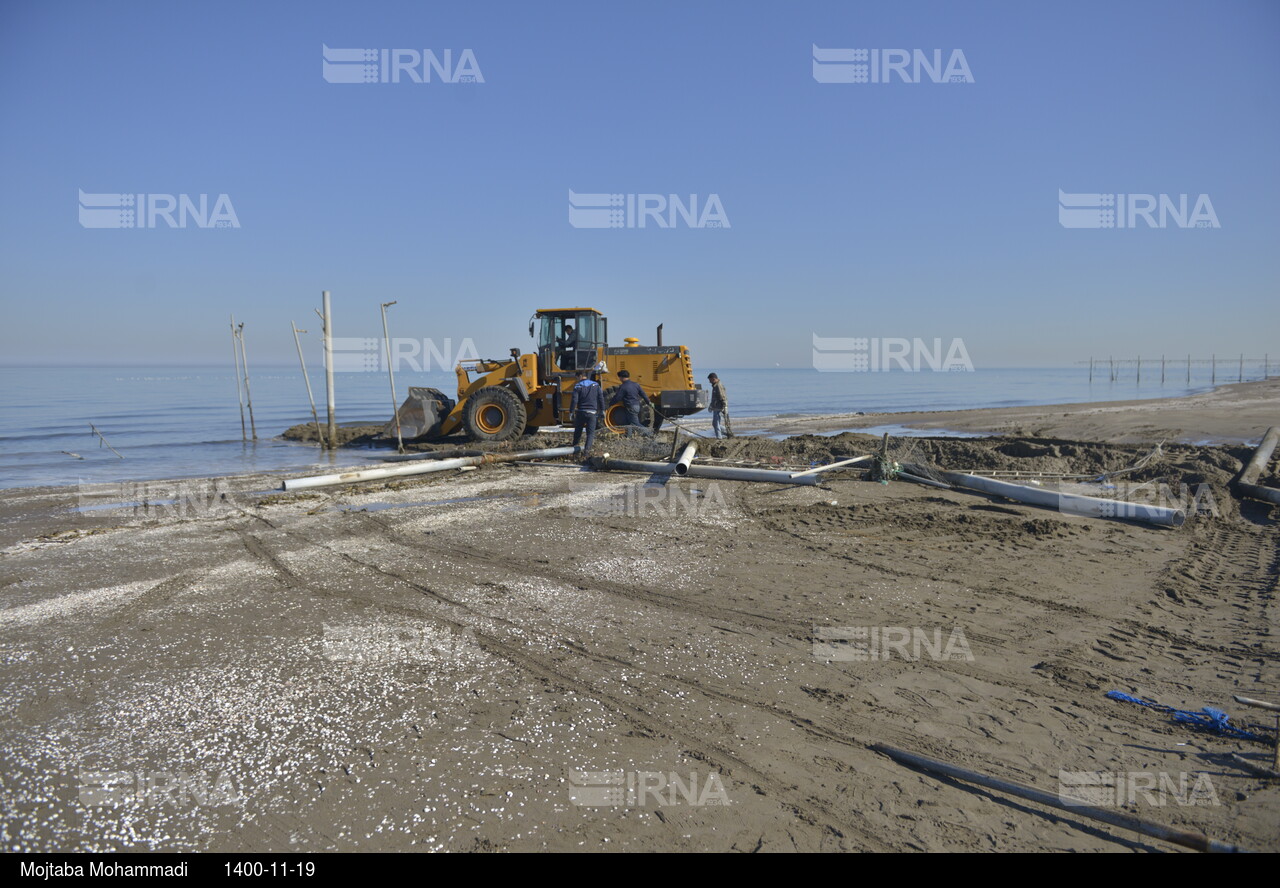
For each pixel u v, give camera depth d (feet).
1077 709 12.34
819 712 12.32
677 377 49.85
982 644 15.06
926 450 39.75
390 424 51.78
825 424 67.62
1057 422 59.00
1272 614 16.47
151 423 75.51
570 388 49.88
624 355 50.34
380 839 9.13
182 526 26.12
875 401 115.03
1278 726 11.55
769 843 9.04
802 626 16.11
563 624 16.33
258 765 10.75
